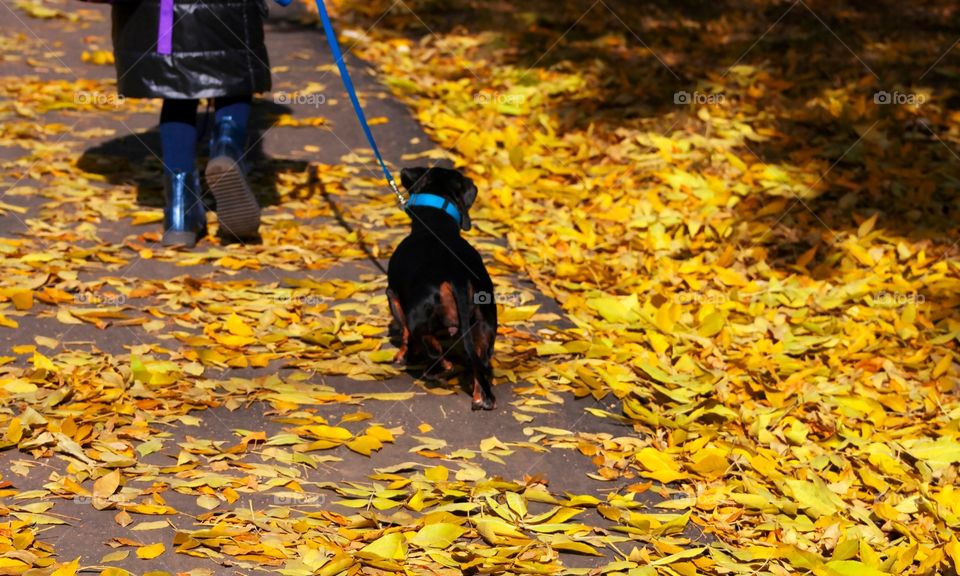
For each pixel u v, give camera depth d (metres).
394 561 3.04
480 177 6.68
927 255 5.86
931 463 3.93
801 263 5.62
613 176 6.64
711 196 6.36
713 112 7.74
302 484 3.49
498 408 4.13
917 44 9.34
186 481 3.40
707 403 4.23
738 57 8.97
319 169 6.63
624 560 3.25
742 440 4.04
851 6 10.64
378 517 3.30
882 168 6.79
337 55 5.07
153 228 5.63
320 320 4.70
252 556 3.04
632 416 4.13
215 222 5.79
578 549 3.24
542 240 5.82
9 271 4.89
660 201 6.39
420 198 4.50
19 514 3.11
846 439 4.10
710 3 10.73
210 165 5.01
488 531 3.23
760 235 5.99
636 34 9.60
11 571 2.83
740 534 3.49
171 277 5.05
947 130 7.51
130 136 7.00
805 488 3.68
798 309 5.20
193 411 3.90
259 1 5.34
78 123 7.13
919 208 6.38
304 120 7.39
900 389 4.55
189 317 4.61
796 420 4.19
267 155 6.79
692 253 5.79
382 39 9.55
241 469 3.52
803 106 7.87
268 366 4.30
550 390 4.31
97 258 5.19
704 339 4.74
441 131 7.31
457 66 8.88
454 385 4.27
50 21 9.57
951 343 4.99
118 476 3.32
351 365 4.30
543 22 9.95
